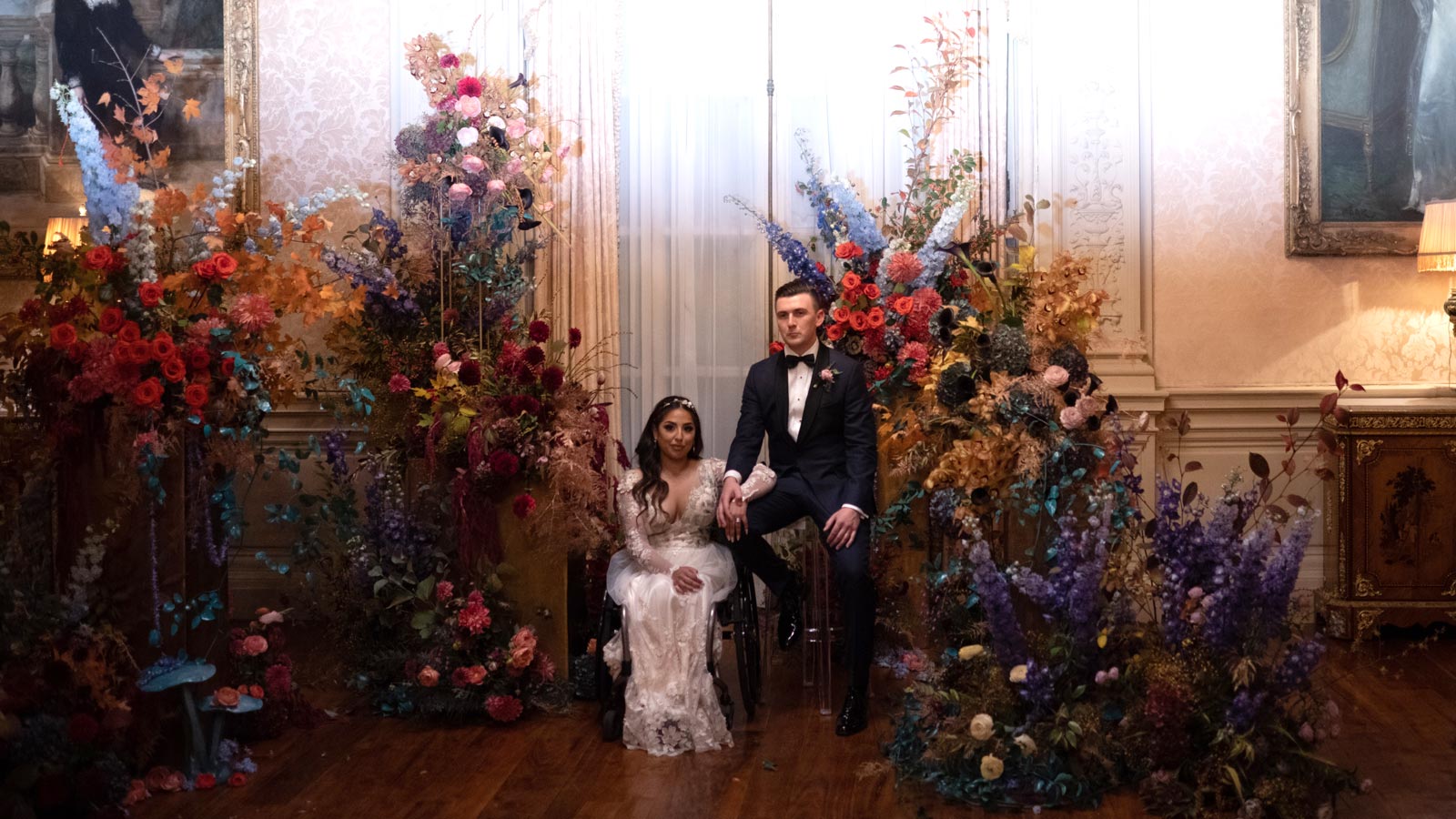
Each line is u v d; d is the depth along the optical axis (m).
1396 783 3.38
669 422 4.04
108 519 3.27
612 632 3.97
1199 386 5.18
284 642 4.07
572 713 4.08
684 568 3.88
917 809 3.28
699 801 3.34
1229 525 3.37
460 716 4.02
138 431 3.29
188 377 3.43
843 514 3.96
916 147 4.88
